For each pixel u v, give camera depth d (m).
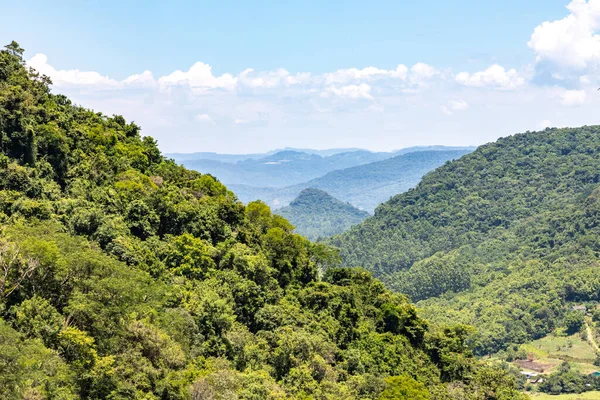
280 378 78.69
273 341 82.75
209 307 74.69
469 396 98.44
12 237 57.16
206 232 98.75
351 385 84.00
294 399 71.06
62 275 55.22
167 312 67.06
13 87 93.00
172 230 96.94
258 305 89.12
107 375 50.84
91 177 97.44
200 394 58.41
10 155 85.56
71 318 53.62
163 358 58.44
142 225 90.31
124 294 55.88
